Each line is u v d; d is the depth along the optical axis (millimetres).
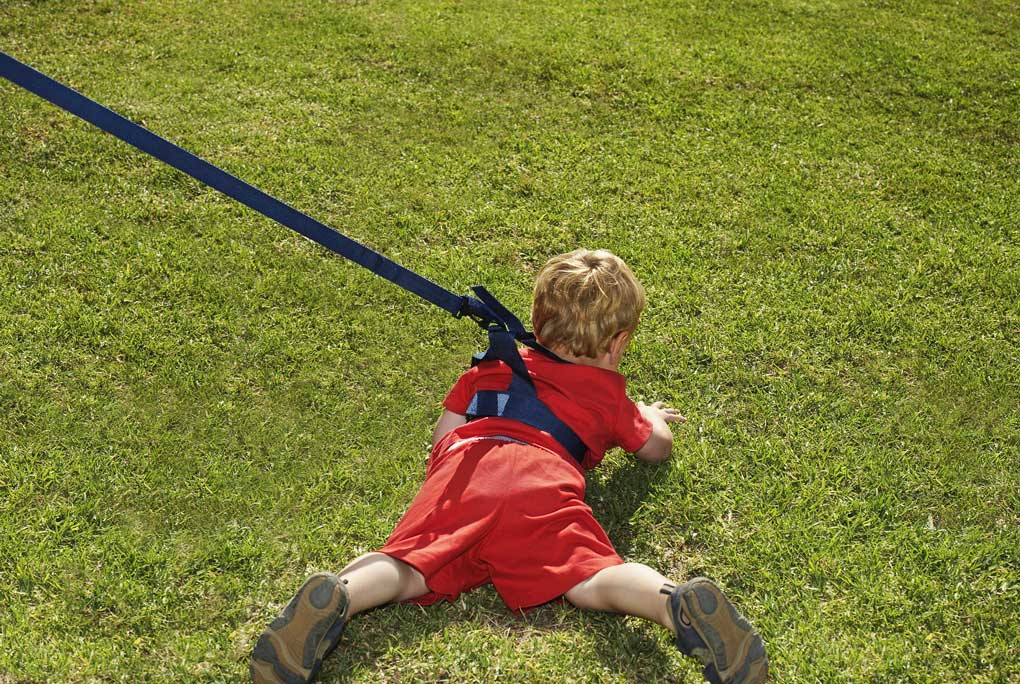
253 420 3604
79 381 3736
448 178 5363
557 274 3127
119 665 2643
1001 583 2967
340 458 3461
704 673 2439
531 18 7891
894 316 4301
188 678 2617
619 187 5344
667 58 7191
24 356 3838
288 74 6543
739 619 2391
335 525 3148
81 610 2812
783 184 5461
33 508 3164
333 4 7859
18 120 5500
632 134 6035
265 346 3980
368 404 3723
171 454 3426
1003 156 5969
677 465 3385
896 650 2732
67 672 2615
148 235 4633
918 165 5777
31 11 7211
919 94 6824
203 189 5055
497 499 2738
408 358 3973
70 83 6156
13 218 4688
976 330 4238
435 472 2893
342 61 6820
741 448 3518
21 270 4320
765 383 3867
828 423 3666
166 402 3672
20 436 3459
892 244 4887
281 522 3166
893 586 2953
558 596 2711
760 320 4242
